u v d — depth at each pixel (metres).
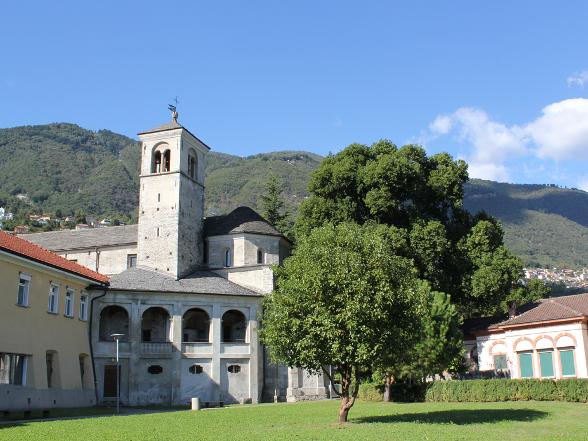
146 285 56.81
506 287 63.22
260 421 31.61
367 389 49.94
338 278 28.48
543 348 52.00
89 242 69.50
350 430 25.72
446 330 46.09
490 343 58.31
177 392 54.94
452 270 65.06
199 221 66.25
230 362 57.34
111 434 25.20
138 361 54.53
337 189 66.19
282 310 29.48
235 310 59.41
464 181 69.44
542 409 35.09
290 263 31.02
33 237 73.50
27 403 40.03
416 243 60.66
